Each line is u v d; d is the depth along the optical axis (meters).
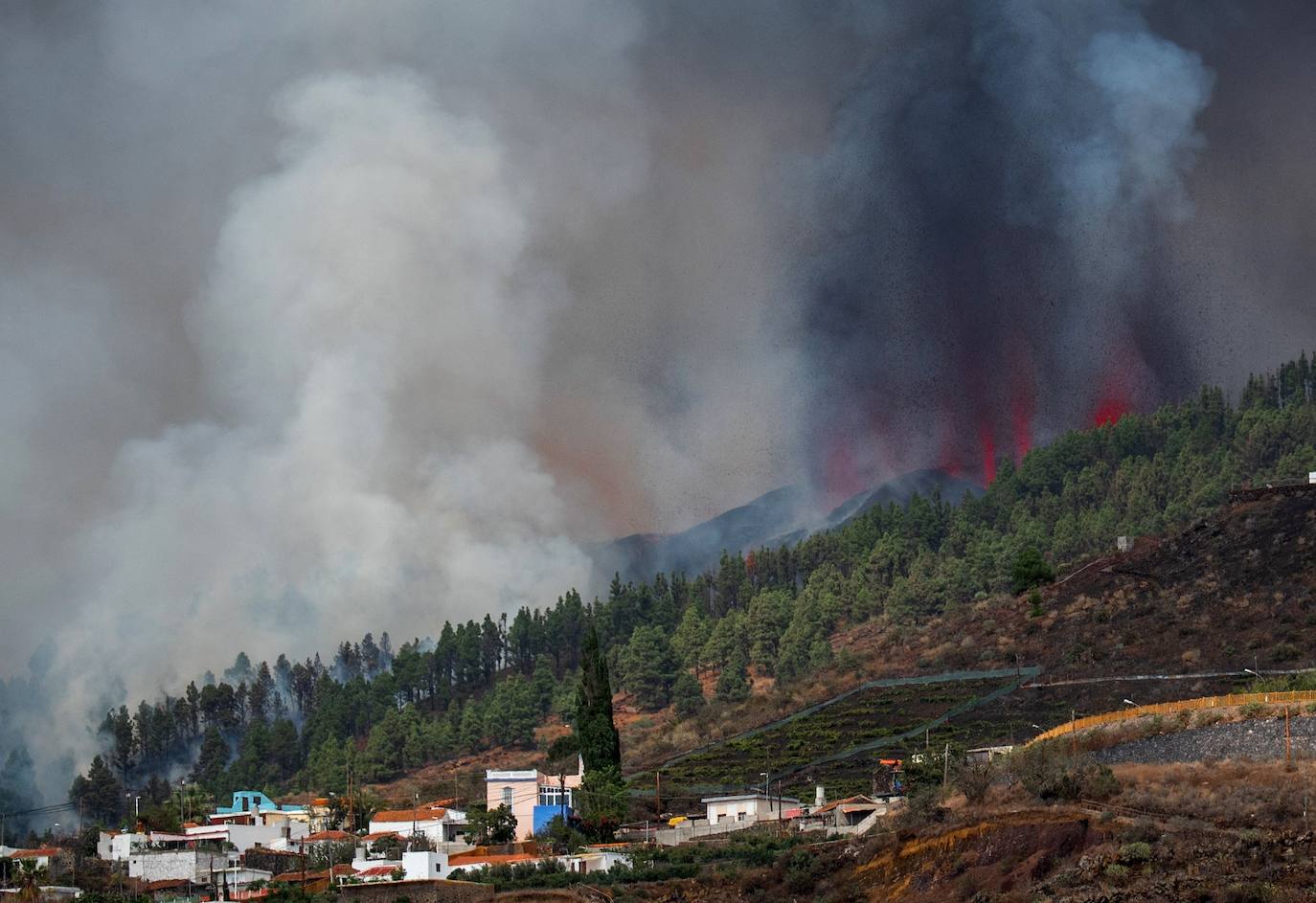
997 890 187.75
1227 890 165.75
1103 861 180.88
